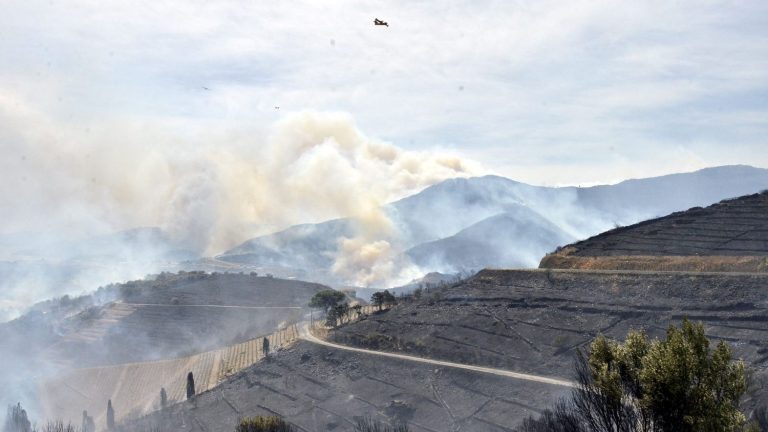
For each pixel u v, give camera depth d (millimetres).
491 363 143625
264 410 160750
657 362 45281
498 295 177125
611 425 48312
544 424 72500
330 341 195000
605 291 156500
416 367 153250
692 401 44031
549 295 165500
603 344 50062
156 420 179500
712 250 167875
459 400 132625
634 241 191125
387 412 137875
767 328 116562
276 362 191625
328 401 153750
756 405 79688
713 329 121812
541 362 135875
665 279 149000
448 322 171875
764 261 144250
